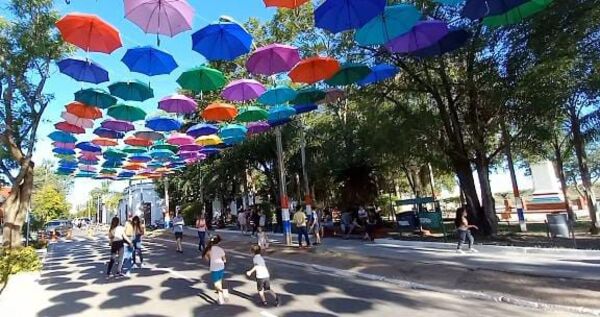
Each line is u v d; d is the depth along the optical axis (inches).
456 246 634.2
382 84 741.9
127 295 438.9
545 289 352.2
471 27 603.8
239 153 1266.0
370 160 1012.5
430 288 405.7
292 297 393.1
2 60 665.6
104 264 705.6
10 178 821.9
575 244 581.6
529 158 1021.8
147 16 309.4
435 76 733.3
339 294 398.0
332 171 1087.6
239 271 555.5
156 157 904.3
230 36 359.6
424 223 789.2
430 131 721.6
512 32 594.9
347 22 327.3
